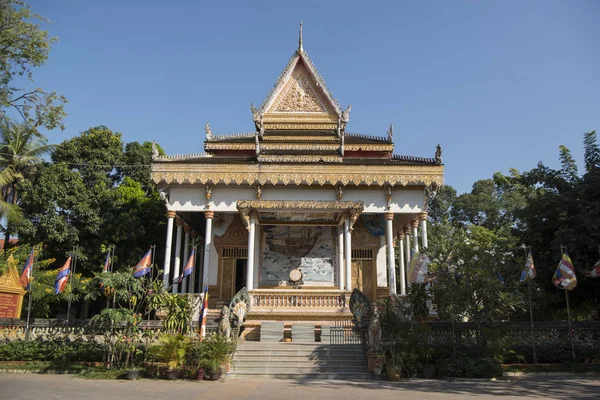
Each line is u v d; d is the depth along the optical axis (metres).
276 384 14.03
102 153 34.50
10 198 30.64
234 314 20.44
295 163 24.12
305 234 26.98
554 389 13.35
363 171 24.16
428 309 19.66
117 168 36.94
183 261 28.70
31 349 17.84
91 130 35.72
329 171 24.09
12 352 17.69
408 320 19.30
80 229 30.20
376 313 17.02
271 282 26.19
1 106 21.77
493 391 12.89
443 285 18.16
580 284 21.92
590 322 19.02
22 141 31.59
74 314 32.28
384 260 27.33
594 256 20.53
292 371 15.89
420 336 16.69
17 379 14.45
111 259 26.58
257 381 14.77
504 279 19.69
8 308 20.94
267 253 26.70
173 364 14.85
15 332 19.20
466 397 11.66
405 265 32.41
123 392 11.91
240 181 23.98
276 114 31.06
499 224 42.50
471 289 17.50
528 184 26.97
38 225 28.30
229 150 29.55
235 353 17.06
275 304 21.83
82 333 19.11
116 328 17.45
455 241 18.97
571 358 17.94
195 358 15.23
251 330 20.75
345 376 15.57
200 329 18.02
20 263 24.03
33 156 31.67
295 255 26.64
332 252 26.67
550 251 22.38
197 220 29.72
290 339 19.16
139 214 31.86
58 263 30.02
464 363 15.98
